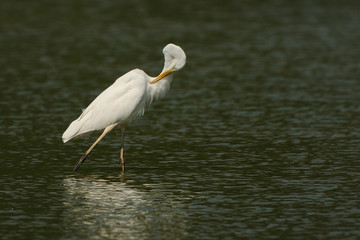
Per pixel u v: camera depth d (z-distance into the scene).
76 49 33.03
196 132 18.22
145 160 15.49
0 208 11.96
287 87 24.64
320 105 21.56
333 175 14.12
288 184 13.50
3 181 13.66
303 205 12.18
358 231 10.88
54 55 31.31
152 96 14.69
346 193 12.88
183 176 14.12
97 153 16.14
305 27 40.59
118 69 28.17
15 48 33.00
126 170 14.63
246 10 47.88
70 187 13.30
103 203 12.30
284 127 18.67
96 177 14.06
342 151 16.08
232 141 17.20
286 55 31.72
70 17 43.84
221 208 12.02
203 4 50.75
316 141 17.08
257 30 39.50
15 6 48.06
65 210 11.88
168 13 46.28
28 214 11.66
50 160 15.39
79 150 16.36
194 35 37.75
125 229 10.94
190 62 30.17
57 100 22.25
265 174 14.23
